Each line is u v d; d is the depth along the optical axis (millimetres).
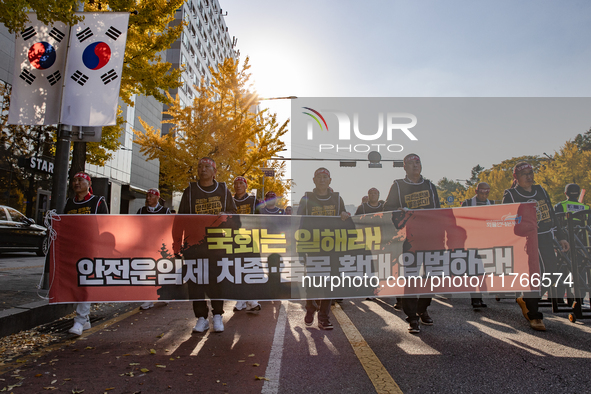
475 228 4246
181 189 14383
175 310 5297
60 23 5617
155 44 8258
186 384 2664
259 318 4844
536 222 4242
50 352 3344
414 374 2852
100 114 5500
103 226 4055
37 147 16922
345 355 3303
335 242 4211
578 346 3527
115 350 3418
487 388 2588
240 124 14180
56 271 3988
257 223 4164
